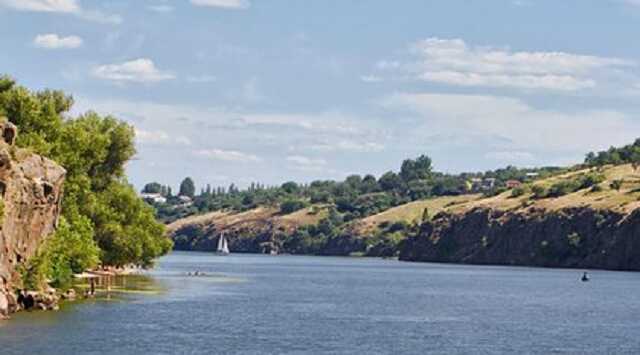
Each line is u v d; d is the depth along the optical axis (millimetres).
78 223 188250
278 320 166875
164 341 126625
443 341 140375
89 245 184250
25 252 144875
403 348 130875
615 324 173500
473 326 165625
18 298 145375
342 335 144875
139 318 153000
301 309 195625
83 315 149125
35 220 146500
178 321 153500
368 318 177625
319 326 158250
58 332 125688
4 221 132875
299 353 122812
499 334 152500
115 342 121500
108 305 172250
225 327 149625
